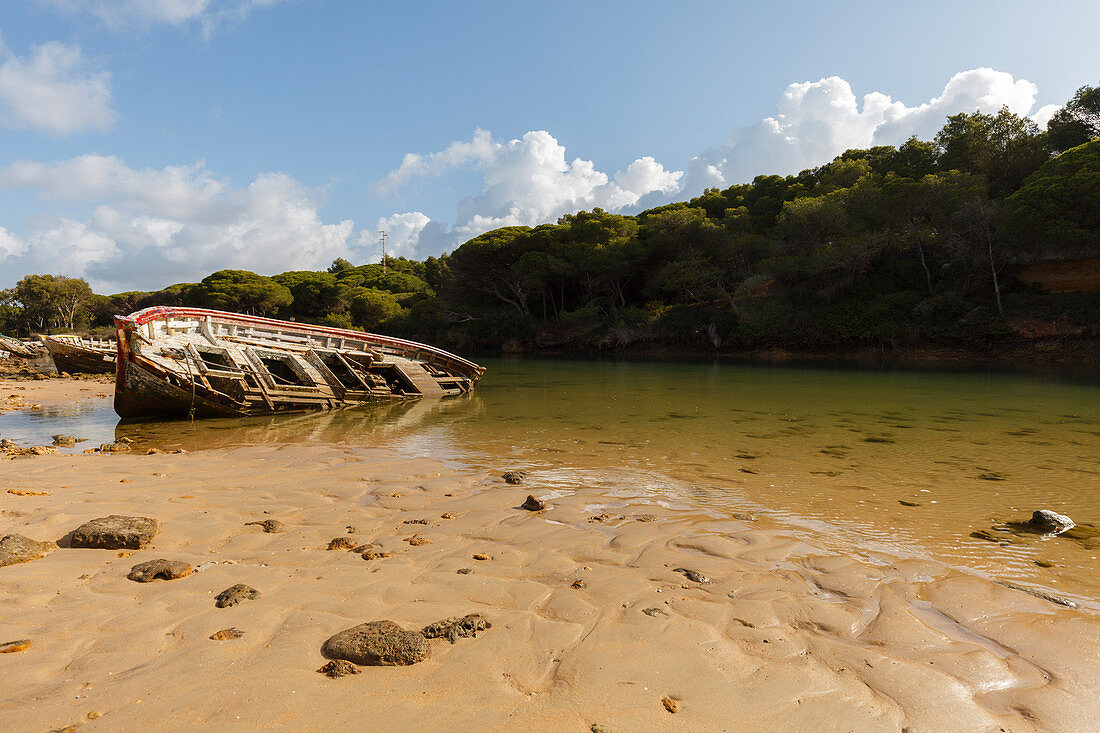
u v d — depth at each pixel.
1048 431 10.58
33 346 38.66
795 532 5.08
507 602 3.54
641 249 47.47
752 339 40.31
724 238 44.97
